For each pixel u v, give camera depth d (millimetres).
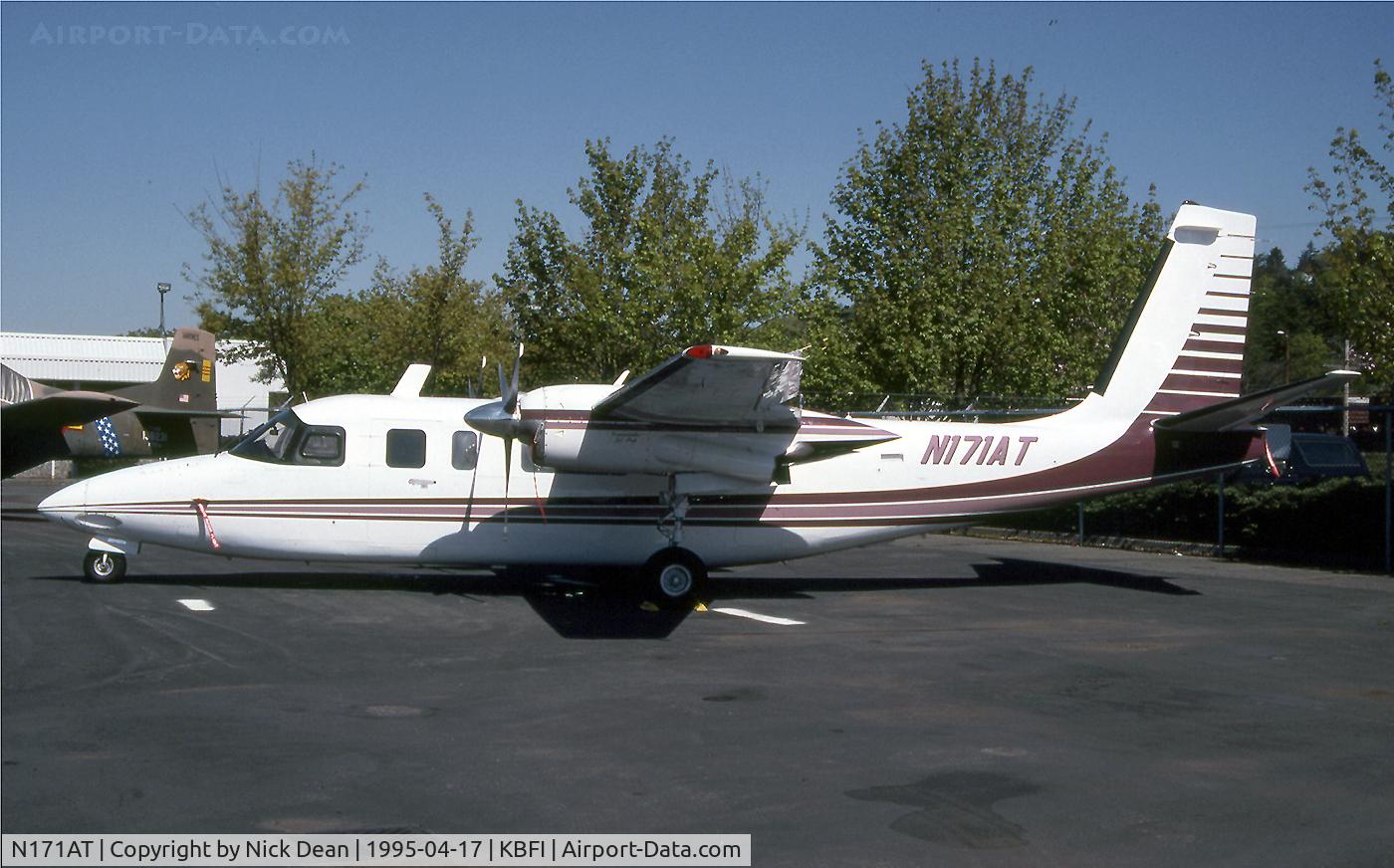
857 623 11922
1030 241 26922
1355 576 16281
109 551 13562
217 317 28234
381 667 9180
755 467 13164
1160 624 11953
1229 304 14852
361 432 13531
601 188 26188
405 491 13484
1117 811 5801
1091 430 14586
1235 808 5867
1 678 8430
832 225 27156
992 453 14352
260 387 46969
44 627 10547
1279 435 15234
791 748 6918
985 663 9758
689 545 13703
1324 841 5395
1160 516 20969
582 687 8578
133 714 7418
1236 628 11711
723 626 11656
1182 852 5234
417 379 14883
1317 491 18094
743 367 10945
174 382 28391
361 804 5715
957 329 24609
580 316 24203
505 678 8859
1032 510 14586
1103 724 7641
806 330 25266
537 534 13547
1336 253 22469
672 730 7305
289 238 27516
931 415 22547
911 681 8984
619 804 5789
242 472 13383
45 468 42844
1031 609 13016
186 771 6172
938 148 26797
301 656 9555
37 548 17844
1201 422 14352
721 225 25906
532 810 5676
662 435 12883
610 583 14836
